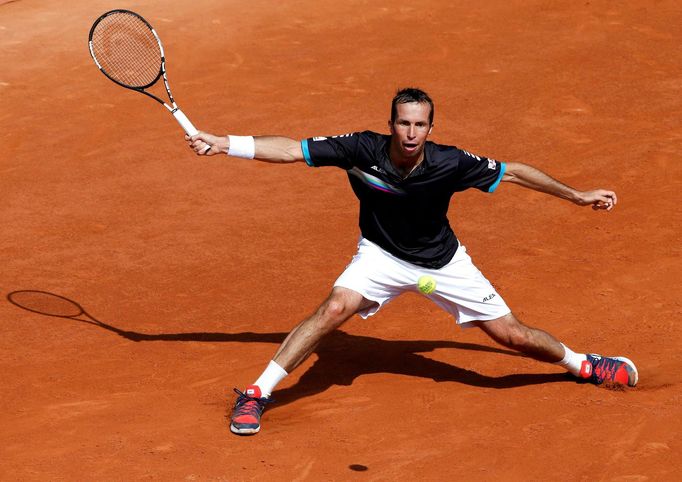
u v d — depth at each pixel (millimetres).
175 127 49312
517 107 50312
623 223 37562
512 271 33906
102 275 34531
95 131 49000
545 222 38250
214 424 23469
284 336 29547
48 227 38906
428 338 29328
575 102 50594
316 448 22094
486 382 25969
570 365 25062
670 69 54500
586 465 20969
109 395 25422
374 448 22094
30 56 58875
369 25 63438
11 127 49500
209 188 42625
